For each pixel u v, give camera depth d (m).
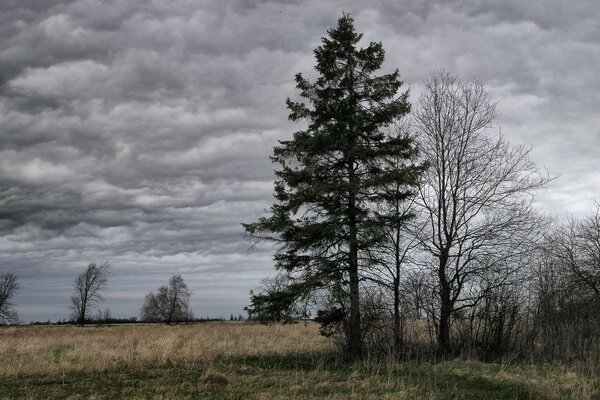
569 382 12.09
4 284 73.56
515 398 10.61
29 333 37.31
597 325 18.66
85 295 75.94
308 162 17.45
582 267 19.02
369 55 17.47
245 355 18.09
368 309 17.94
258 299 16.81
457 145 18.47
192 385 11.71
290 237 17.52
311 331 30.94
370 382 12.23
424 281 18.61
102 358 15.62
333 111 17.42
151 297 88.56
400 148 17.23
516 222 17.59
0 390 11.16
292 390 11.22
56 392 10.97
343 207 17.25
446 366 15.02
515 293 18.72
